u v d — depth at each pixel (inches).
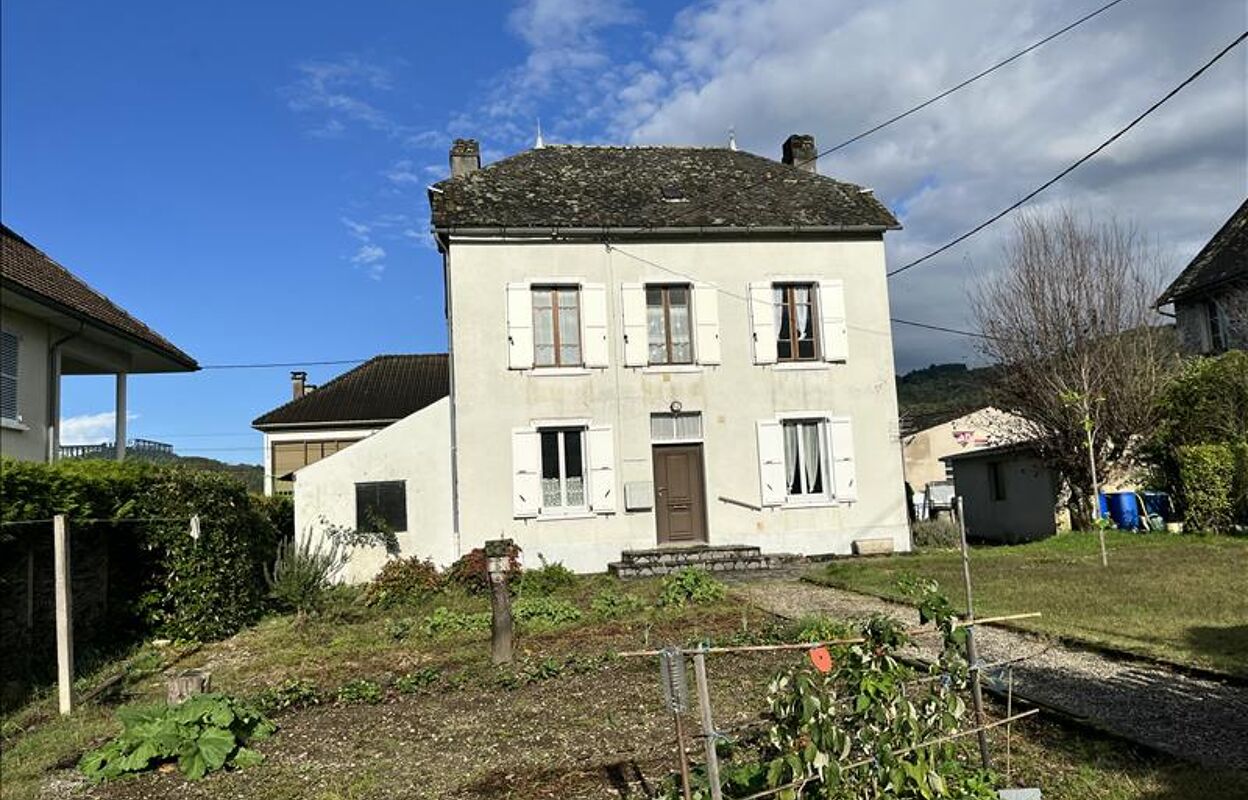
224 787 222.4
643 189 751.1
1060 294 764.0
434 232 679.1
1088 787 181.0
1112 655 294.4
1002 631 345.7
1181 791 174.2
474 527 652.1
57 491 379.9
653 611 454.0
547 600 479.5
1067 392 682.2
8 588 354.3
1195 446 714.8
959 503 191.6
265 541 589.0
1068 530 812.6
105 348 631.2
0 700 322.3
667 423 692.1
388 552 676.1
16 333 523.5
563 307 693.9
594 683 305.0
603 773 209.5
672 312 710.5
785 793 132.8
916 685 214.2
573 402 676.1
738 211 724.7
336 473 683.4
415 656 381.1
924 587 162.9
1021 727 223.1
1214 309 914.1
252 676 360.5
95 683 357.4
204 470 512.1
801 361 714.2
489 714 273.0
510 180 738.8
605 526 668.7
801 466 711.1
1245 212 944.3
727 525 684.1
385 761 233.5
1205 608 362.3
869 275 730.2
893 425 716.7
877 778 140.5
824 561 665.6
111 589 460.4
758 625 394.0
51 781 235.6
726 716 249.4
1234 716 223.1
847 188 783.1
